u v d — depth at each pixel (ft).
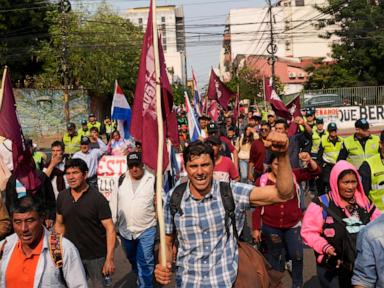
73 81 125.80
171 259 12.69
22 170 19.29
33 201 11.71
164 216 12.52
